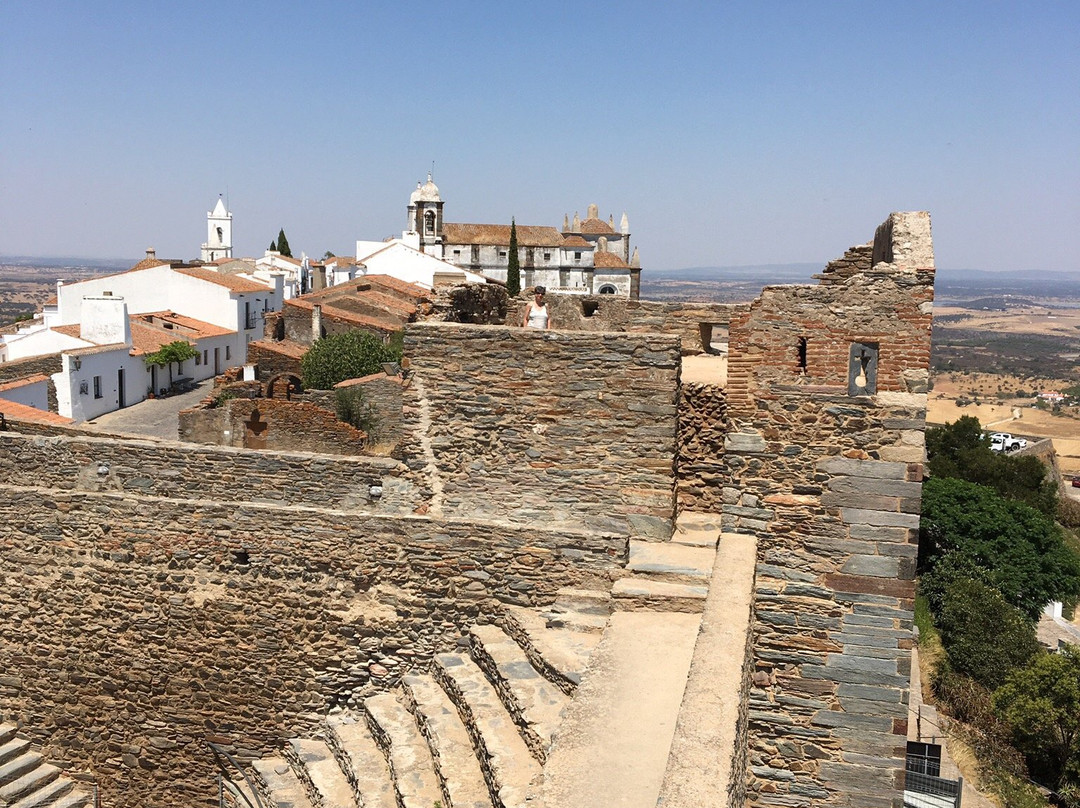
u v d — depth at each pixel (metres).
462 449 11.41
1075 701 24.02
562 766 6.62
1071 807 22.44
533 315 12.85
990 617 29.81
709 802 5.14
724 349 17.84
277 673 11.83
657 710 7.49
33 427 14.51
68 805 12.16
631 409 10.91
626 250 135.25
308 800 10.62
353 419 32.28
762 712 10.30
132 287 65.44
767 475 10.12
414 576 11.34
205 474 12.26
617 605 9.75
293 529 11.62
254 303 70.44
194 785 12.29
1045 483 55.97
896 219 10.35
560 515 11.20
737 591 8.52
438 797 8.86
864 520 9.91
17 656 12.62
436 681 10.91
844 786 10.14
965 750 24.02
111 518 12.19
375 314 55.47
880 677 9.98
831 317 9.81
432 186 116.50
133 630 12.23
